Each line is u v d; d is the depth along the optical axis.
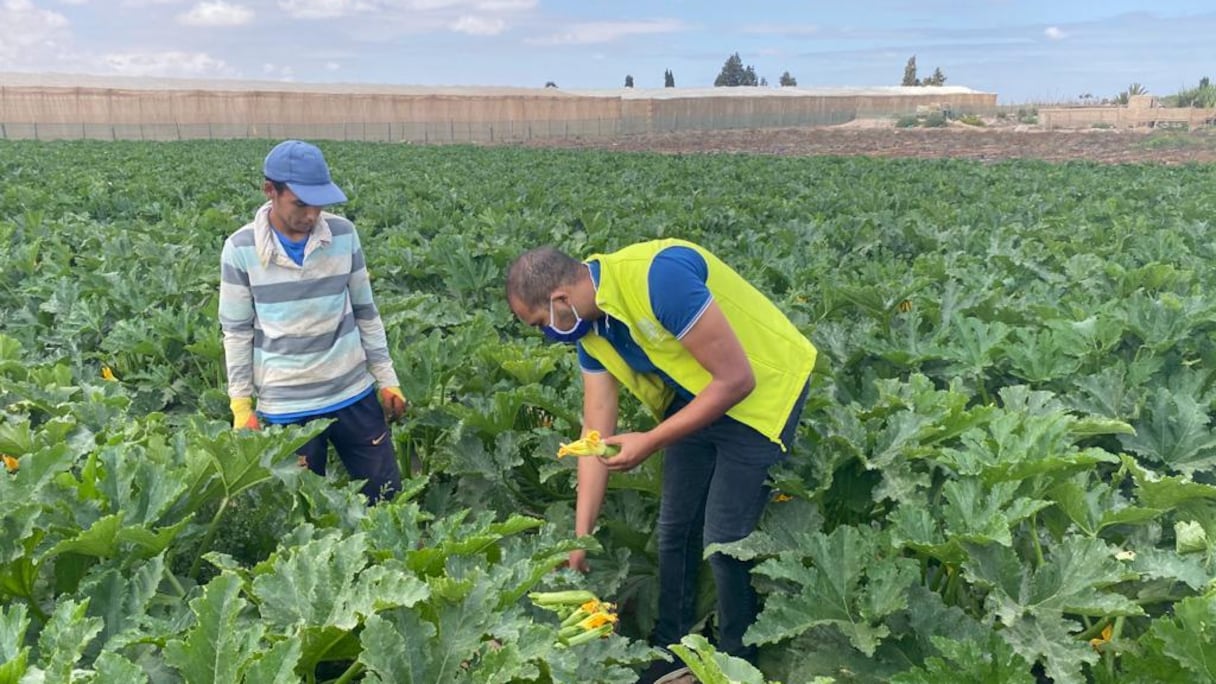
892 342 5.46
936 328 5.79
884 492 3.63
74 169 20.81
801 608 2.99
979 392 5.21
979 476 3.32
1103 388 4.44
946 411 3.86
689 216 11.97
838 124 86.75
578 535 3.66
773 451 3.49
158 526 3.05
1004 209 13.23
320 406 4.25
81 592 2.60
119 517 2.71
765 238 11.07
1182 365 4.92
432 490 4.53
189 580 2.99
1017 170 23.23
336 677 2.64
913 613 2.95
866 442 3.86
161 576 2.65
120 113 63.06
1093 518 3.24
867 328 5.65
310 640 2.29
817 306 6.80
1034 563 3.36
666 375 3.43
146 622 2.47
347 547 2.48
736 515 3.54
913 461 3.93
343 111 70.00
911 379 4.38
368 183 17.41
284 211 3.91
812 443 3.97
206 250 9.09
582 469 3.75
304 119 69.12
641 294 3.19
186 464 3.12
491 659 2.23
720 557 3.59
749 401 3.40
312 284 4.09
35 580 2.81
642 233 10.91
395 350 5.22
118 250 8.77
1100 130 56.91
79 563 2.88
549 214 13.05
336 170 21.36
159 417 4.21
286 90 78.94
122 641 2.34
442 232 10.71
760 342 3.41
